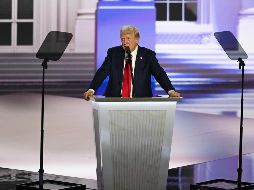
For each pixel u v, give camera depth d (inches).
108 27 1316.4
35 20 1384.1
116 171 559.5
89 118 1247.5
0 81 1385.3
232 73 1332.4
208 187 643.5
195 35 1349.7
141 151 559.2
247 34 1318.9
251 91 1323.8
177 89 1353.3
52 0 1373.0
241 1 1323.8
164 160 563.5
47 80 1375.5
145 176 562.6
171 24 1357.0
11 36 1389.0
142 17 1316.4
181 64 1350.9
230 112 1337.4
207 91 1348.4
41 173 632.4
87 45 1357.0
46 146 987.9
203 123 1222.3
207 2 1343.5
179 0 1359.5
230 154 944.9
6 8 1393.9
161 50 1350.9
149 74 607.5
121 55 607.8
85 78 1363.2
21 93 1466.5
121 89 598.5
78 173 782.5
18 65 1385.3
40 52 610.5
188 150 971.3
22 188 647.1
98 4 1322.6
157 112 557.3
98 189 578.9
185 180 725.9
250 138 1089.4
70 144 1008.2
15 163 848.9
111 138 554.9
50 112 1298.0
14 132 1109.1
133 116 554.9
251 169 808.9
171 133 561.9
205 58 1344.7
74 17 1364.4
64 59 1363.2
